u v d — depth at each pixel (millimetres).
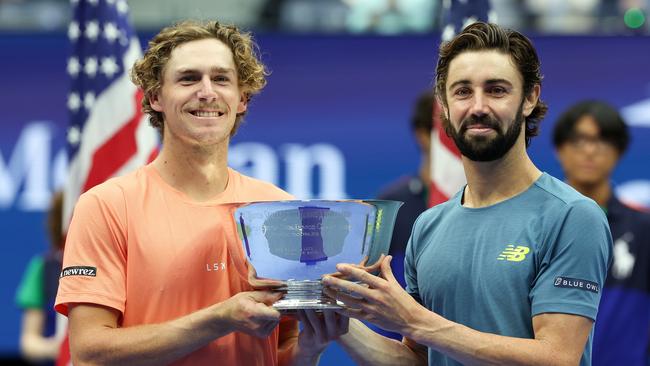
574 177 17047
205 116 11102
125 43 14898
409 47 20844
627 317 16312
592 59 20672
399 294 10430
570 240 10570
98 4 14883
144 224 11125
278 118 20781
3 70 20812
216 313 10422
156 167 11516
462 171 14555
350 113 20812
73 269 11031
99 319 10922
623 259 16422
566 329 10438
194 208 11273
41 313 19047
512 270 10695
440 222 11555
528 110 11117
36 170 20781
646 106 20625
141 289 11016
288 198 11852
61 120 20859
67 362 14484
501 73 10766
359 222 10531
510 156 10977
